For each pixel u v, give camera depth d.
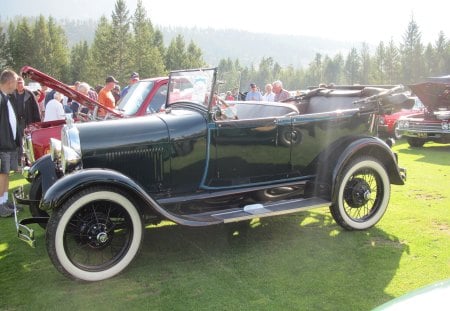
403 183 4.84
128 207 3.58
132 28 62.59
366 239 4.40
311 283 3.45
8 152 5.40
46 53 70.12
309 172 4.66
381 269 3.68
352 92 5.23
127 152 3.94
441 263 3.78
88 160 3.84
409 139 11.16
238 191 4.31
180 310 3.07
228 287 3.41
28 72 5.42
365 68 81.12
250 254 4.05
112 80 7.81
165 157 4.07
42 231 4.84
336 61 98.56
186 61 70.50
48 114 8.04
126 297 3.27
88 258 3.74
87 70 60.91
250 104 5.05
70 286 3.47
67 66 72.12
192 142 4.12
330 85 5.94
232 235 4.56
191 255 4.05
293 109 4.62
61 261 3.38
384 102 4.83
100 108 6.79
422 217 5.05
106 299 3.24
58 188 3.32
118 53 57.59
